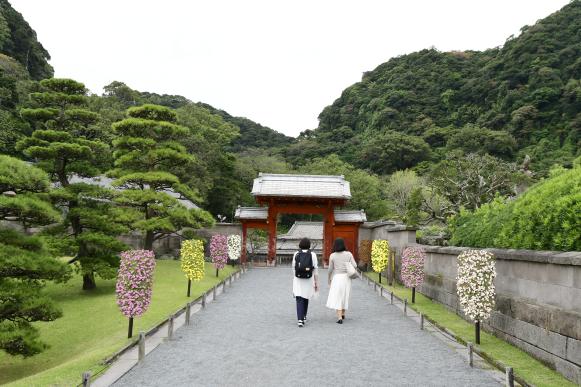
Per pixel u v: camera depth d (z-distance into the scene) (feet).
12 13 170.71
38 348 29.86
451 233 52.75
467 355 22.52
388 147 203.82
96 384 17.98
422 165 186.29
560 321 19.79
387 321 32.14
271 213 89.20
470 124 219.41
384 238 73.92
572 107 196.75
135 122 66.85
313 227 121.70
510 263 26.03
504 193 85.20
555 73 214.48
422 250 45.37
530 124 201.16
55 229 54.08
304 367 20.29
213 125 147.02
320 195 86.84
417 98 262.67
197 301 41.06
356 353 22.89
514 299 24.68
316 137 272.51
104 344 28.30
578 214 22.45
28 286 33.27
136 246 99.04
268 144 269.85
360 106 285.84
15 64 145.59
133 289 27.27
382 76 307.37
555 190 26.76
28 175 34.99
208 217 70.28
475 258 24.98
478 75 256.32
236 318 32.73
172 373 19.43
